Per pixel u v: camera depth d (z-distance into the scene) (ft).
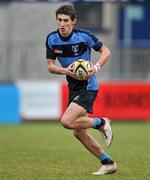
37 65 199.93
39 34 219.41
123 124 188.34
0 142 136.56
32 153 113.39
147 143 136.46
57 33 80.48
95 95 81.30
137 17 249.75
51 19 220.23
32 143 134.41
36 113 191.83
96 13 226.79
